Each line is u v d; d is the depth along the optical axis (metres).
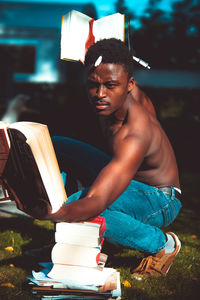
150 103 2.70
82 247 1.88
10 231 3.14
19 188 1.82
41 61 14.98
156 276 2.33
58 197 1.83
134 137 1.97
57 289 1.83
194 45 19.56
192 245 3.18
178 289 2.18
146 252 2.30
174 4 20.62
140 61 2.39
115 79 1.88
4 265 2.40
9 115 9.23
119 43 1.95
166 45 19.58
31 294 1.99
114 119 2.11
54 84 13.30
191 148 10.43
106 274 1.91
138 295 2.07
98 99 1.92
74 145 2.68
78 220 1.84
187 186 6.45
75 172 2.63
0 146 1.75
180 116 13.93
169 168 2.32
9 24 14.92
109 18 2.38
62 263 1.88
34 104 13.12
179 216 4.36
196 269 2.56
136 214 2.23
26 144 1.71
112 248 2.87
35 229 3.25
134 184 2.24
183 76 18.06
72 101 12.67
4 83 12.90
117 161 1.92
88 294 1.84
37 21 14.88
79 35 2.17
